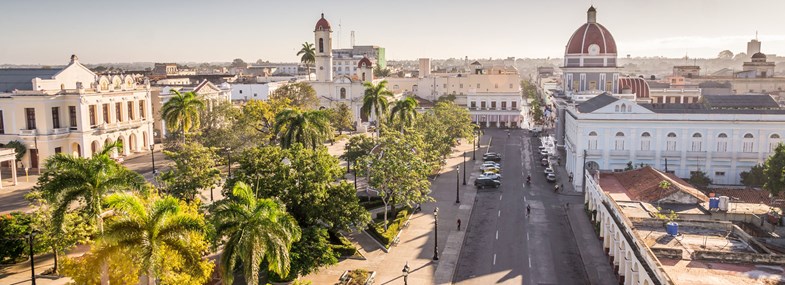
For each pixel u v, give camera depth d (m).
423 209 74.44
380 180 62.47
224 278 35.84
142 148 107.38
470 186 88.44
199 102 84.81
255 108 96.56
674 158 83.50
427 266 54.06
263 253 35.50
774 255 37.66
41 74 94.81
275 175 50.31
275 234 35.88
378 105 100.81
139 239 34.28
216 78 180.12
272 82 172.62
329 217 51.66
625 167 84.69
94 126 94.62
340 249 55.84
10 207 68.25
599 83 120.75
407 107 97.19
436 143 95.69
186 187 57.56
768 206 57.34
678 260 38.81
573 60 122.12
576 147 85.94
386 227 62.53
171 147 86.38
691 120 82.25
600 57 119.75
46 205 48.31
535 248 59.59
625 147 84.56
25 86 92.12
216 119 98.00
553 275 52.16
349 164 97.19
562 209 75.31
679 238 43.56
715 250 40.69
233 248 35.66
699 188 68.88
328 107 149.38
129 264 36.03
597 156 85.06
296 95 131.38
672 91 142.50
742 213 52.88
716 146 82.69
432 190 85.19
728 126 81.81
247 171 51.56
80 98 90.31
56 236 38.84
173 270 38.66
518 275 52.22
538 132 149.38
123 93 101.12
